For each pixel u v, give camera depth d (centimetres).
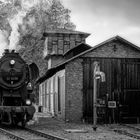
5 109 1862
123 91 2520
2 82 1927
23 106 1886
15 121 1984
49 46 3894
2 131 1700
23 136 1498
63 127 1991
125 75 2536
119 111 2491
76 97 2453
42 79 3584
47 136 1454
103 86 2489
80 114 2445
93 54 2498
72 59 2466
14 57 1970
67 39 3931
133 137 1588
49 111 3133
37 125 2100
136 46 2530
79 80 2466
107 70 2506
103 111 2458
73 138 1469
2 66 1938
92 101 2469
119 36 2500
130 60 2548
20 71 1967
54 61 3791
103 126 2194
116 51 2530
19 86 1958
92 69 2489
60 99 2622
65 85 2445
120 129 1972
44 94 3503
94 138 1487
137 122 2502
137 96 2536
